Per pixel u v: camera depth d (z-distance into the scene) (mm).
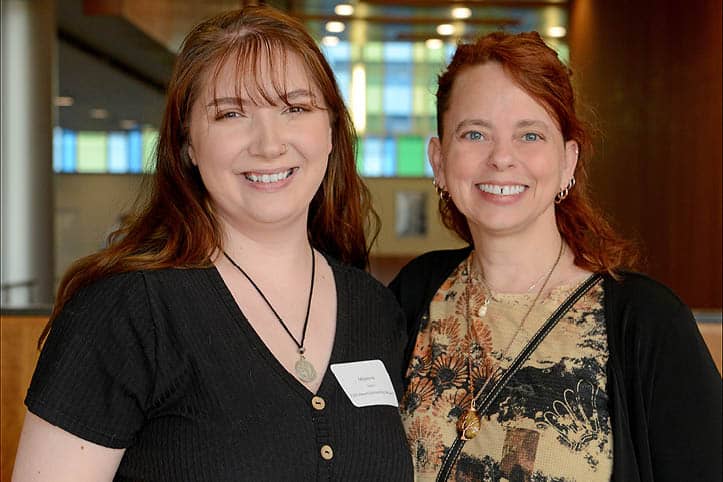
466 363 1907
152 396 1605
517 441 1781
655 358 1731
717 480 1672
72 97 13977
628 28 6578
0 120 6738
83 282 1678
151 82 12648
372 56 16531
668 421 1715
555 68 1883
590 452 1747
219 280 1720
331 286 1896
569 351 1808
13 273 6715
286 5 10055
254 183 1717
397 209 16828
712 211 4965
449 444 1852
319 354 1763
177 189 1786
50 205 6996
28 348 3523
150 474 1611
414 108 17078
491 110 1880
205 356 1630
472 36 2023
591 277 1880
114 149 18297
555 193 1911
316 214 2041
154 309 1629
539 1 9227
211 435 1584
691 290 5285
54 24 7168
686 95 5379
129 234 1791
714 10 4902
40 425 1573
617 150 6859
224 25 1734
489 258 1958
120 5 8320
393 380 1867
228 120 1709
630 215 6496
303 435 1625
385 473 1683
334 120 1884
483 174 1888
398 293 2121
